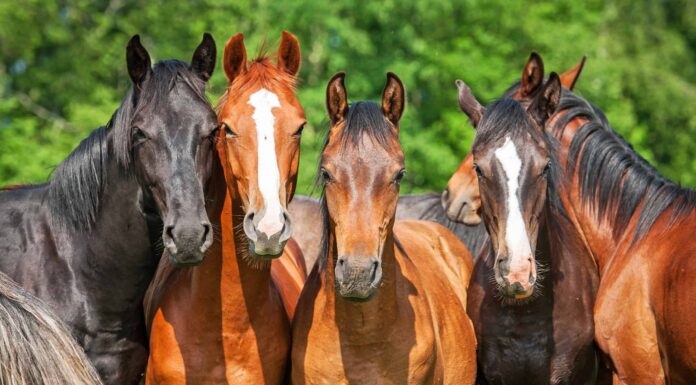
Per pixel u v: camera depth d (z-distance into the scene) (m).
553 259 10.97
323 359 9.86
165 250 10.92
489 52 33.56
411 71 31.56
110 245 10.65
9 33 34.09
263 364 10.21
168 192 9.52
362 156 9.36
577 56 34.19
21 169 30.91
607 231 11.80
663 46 42.38
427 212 16.31
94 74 35.97
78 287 10.69
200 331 10.07
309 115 28.28
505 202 10.13
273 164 9.50
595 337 11.20
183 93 9.91
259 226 9.27
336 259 9.62
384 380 9.78
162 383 10.19
